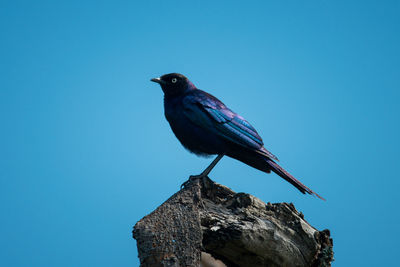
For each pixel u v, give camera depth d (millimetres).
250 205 10938
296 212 11328
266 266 10570
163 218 9898
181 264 9164
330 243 11281
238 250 10352
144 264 9266
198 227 9703
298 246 10797
